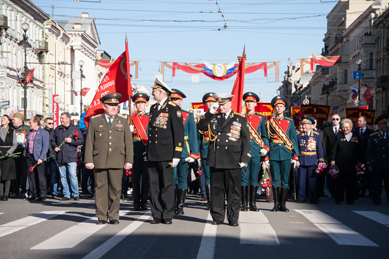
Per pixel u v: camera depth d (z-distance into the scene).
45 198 14.33
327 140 15.98
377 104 52.56
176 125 9.13
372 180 13.47
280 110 11.34
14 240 7.59
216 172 9.07
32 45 55.91
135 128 11.27
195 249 6.98
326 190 19.34
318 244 7.43
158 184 9.28
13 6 50.47
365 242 7.56
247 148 8.98
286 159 11.23
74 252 6.75
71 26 73.56
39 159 14.02
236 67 21.70
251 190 11.43
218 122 9.04
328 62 23.97
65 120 14.24
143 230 8.45
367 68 54.44
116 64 11.97
